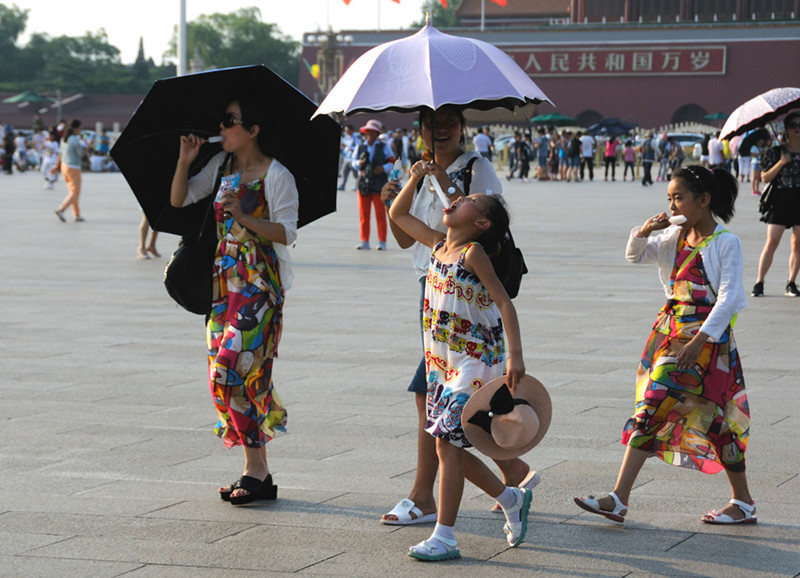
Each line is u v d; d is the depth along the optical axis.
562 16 97.12
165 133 5.36
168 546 4.54
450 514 4.45
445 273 4.54
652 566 4.35
